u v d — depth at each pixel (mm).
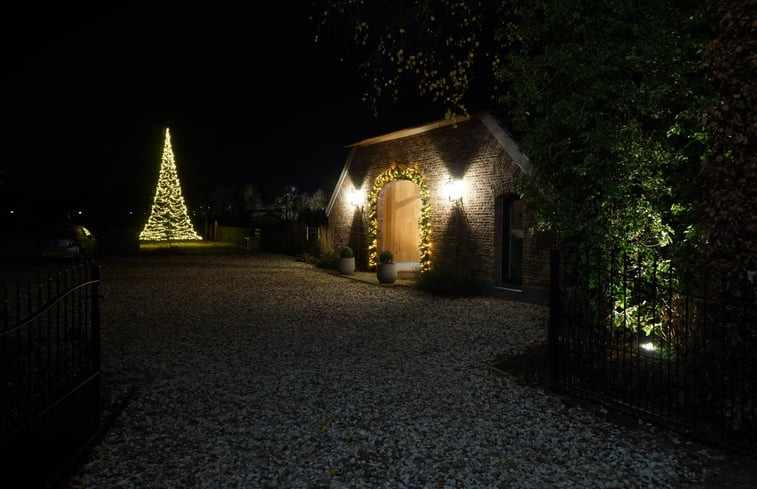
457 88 11656
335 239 20688
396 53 10617
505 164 12812
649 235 7449
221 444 4645
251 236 31469
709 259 5316
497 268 13234
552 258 6113
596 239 7195
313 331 9266
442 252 14945
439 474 4129
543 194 7930
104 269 19062
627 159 7051
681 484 4012
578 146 7633
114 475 4078
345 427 5039
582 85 7227
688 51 7109
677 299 6574
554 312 6121
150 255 25672
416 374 6766
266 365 7145
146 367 7023
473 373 6820
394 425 5090
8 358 4809
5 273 16750
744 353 4566
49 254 19812
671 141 7496
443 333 9117
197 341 8492
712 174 5270
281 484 3965
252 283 15633
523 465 4289
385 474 4129
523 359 7379
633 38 7090
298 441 4715
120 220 46750
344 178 19891
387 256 15477
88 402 4754
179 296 13125
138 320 10125
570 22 7016
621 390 5824
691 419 5141
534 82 7461
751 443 4520
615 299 7223
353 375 6711
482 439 4785
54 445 4160
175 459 4352
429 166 15414
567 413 5445
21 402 3906
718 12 5262
